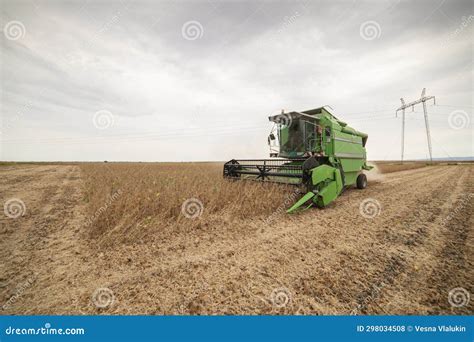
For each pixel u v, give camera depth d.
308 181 6.06
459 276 2.83
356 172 9.89
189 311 2.31
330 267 3.11
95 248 3.74
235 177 8.64
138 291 2.62
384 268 3.06
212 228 4.73
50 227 4.77
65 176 17.09
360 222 5.11
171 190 6.84
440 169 27.62
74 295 2.55
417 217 5.43
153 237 4.21
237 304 2.40
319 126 7.48
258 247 3.79
